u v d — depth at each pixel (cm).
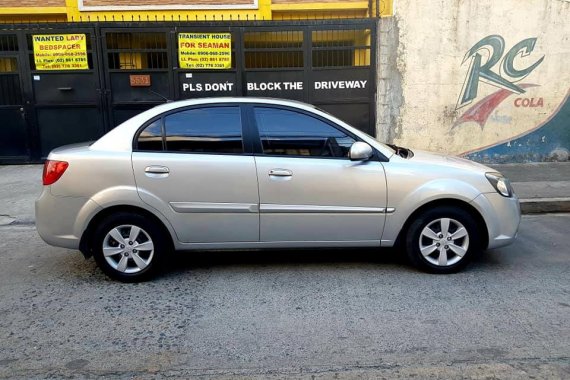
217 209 457
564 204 732
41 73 956
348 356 336
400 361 329
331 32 958
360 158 457
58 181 451
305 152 468
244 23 946
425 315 395
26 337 367
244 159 458
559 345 346
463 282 460
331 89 977
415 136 998
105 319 395
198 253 549
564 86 985
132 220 457
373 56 967
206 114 468
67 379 313
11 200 774
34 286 464
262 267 505
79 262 530
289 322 386
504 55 971
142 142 461
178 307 415
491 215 470
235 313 403
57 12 969
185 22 941
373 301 421
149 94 969
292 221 464
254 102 472
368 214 466
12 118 975
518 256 534
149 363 331
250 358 335
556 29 962
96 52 948
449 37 961
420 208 473
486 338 357
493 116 995
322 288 450
